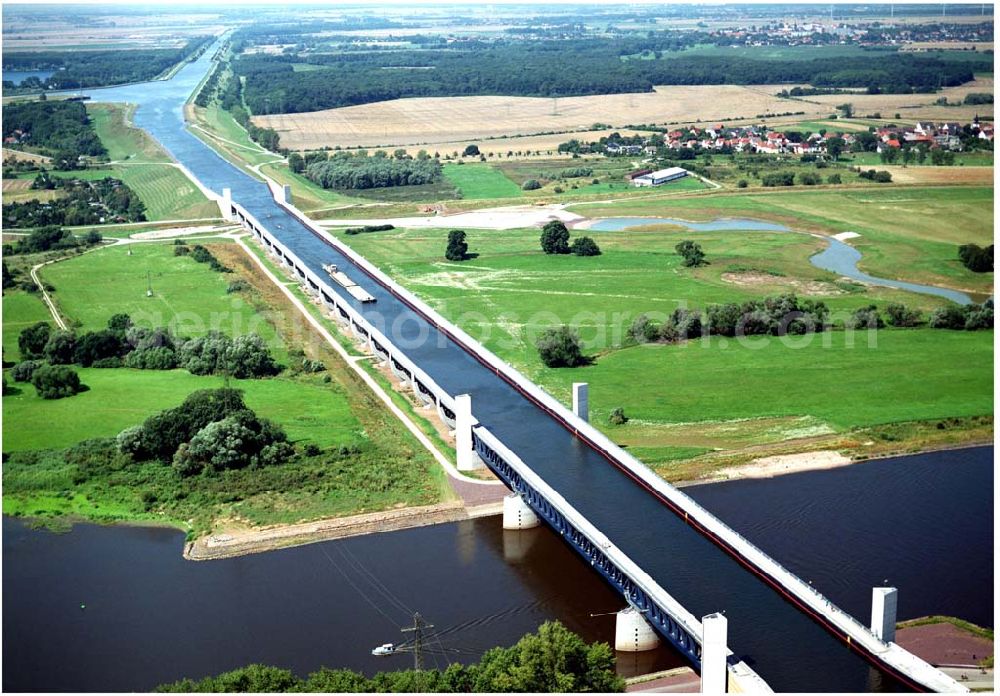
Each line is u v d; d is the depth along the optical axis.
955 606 195.12
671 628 182.50
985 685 170.50
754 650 175.38
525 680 165.00
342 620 197.50
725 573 196.00
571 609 199.38
